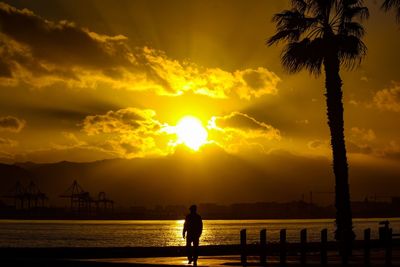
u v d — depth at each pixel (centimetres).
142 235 18362
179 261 3052
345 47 3797
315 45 3778
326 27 3834
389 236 2688
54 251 3409
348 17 3869
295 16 3897
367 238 2638
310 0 3866
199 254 3609
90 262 2789
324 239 2609
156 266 2623
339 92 3722
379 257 3145
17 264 2869
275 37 3941
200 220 2812
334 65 3738
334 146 3684
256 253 2880
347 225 3603
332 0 3838
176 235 18588
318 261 2927
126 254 3512
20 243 11544
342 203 3628
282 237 2597
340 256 3141
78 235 17612
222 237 15175
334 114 3703
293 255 3431
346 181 3653
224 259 3222
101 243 11781
